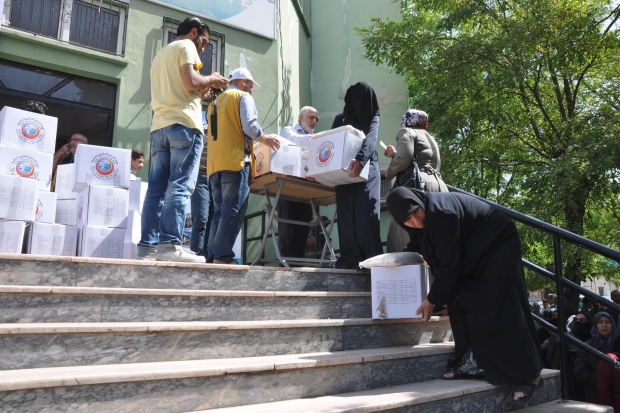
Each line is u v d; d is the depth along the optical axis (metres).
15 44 6.91
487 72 10.03
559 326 3.39
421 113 4.66
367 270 4.20
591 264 9.62
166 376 2.17
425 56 10.88
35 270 2.80
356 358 2.80
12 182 3.46
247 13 9.12
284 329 2.98
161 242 3.68
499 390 2.96
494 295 2.98
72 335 2.36
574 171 8.35
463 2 10.36
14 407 1.88
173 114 3.84
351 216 4.46
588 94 10.87
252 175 4.29
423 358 3.17
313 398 2.55
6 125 3.73
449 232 2.94
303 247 5.52
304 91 11.11
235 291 3.15
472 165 10.26
